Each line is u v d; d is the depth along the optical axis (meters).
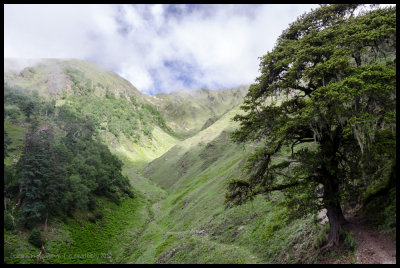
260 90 19.28
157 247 49.56
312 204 17.86
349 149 17.45
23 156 69.00
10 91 192.50
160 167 167.88
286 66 18.17
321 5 19.05
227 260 29.22
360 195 19.11
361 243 15.83
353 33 15.73
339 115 14.09
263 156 18.44
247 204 42.12
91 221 70.31
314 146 32.28
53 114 167.38
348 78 13.98
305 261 19.44
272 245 26.92
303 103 18.77
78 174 77.75
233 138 20.25
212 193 66.12
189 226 55.12
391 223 15.67
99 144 124.88
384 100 14.23
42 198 60.56
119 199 96.25
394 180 17.09
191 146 167.88
